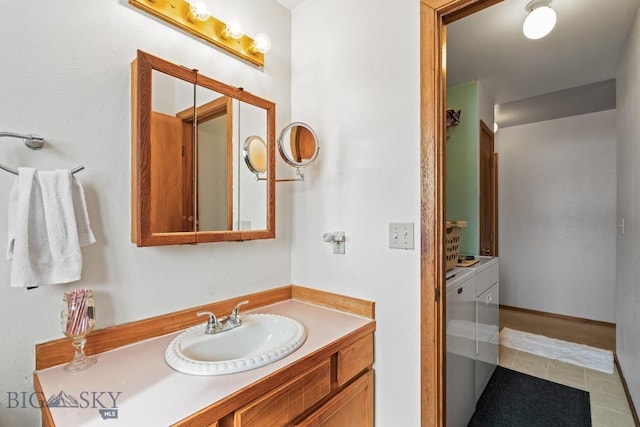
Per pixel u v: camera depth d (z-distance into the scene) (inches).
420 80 49.5
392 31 53.0
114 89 42.4
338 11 60.5
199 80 49.4
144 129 42.9
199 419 28.8
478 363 80.3
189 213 48.6
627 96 83.3
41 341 36.3
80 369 36.4
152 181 44.0
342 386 47.8
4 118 34.3
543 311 156.9
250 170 57.4
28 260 33.7
